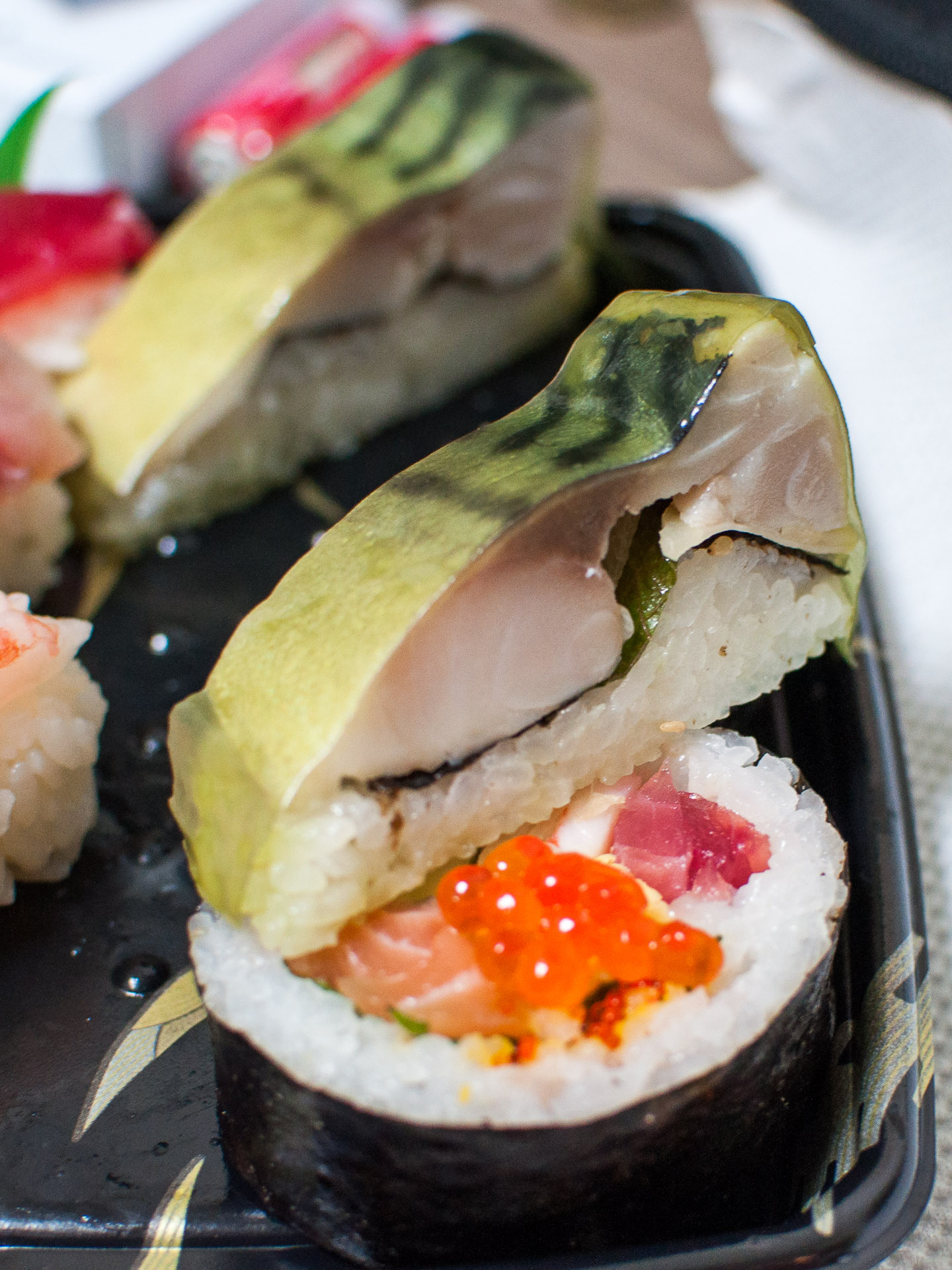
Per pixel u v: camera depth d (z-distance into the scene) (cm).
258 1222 16
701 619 17
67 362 23
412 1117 15
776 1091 15
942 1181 17
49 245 23
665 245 25
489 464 16
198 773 16
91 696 19
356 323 23
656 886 16
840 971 17
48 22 28
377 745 15
